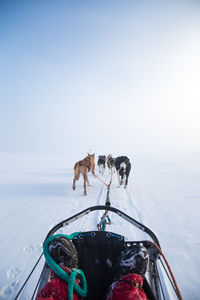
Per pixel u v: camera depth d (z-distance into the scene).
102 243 1.76
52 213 4.95
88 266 1.64
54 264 1.10
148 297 1.33
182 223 4.30
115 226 4.00
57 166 15.40
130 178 9.73
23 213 5.00
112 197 6.23
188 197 6.28
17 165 16.09
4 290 2.33
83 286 1.13
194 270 2.77
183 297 2.26
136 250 1.29
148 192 6.91
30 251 3.21
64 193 6.91
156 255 1.66
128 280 1.11
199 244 3.45
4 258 3.01
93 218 4.43
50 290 1.00
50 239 1.31
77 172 6.93
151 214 4.79
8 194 6.88
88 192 6.97
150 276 1.62
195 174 10.85
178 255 3.12
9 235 3.79
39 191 7.26
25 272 2.67
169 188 7.52
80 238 1.79
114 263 1.65
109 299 1.04
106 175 10.90
